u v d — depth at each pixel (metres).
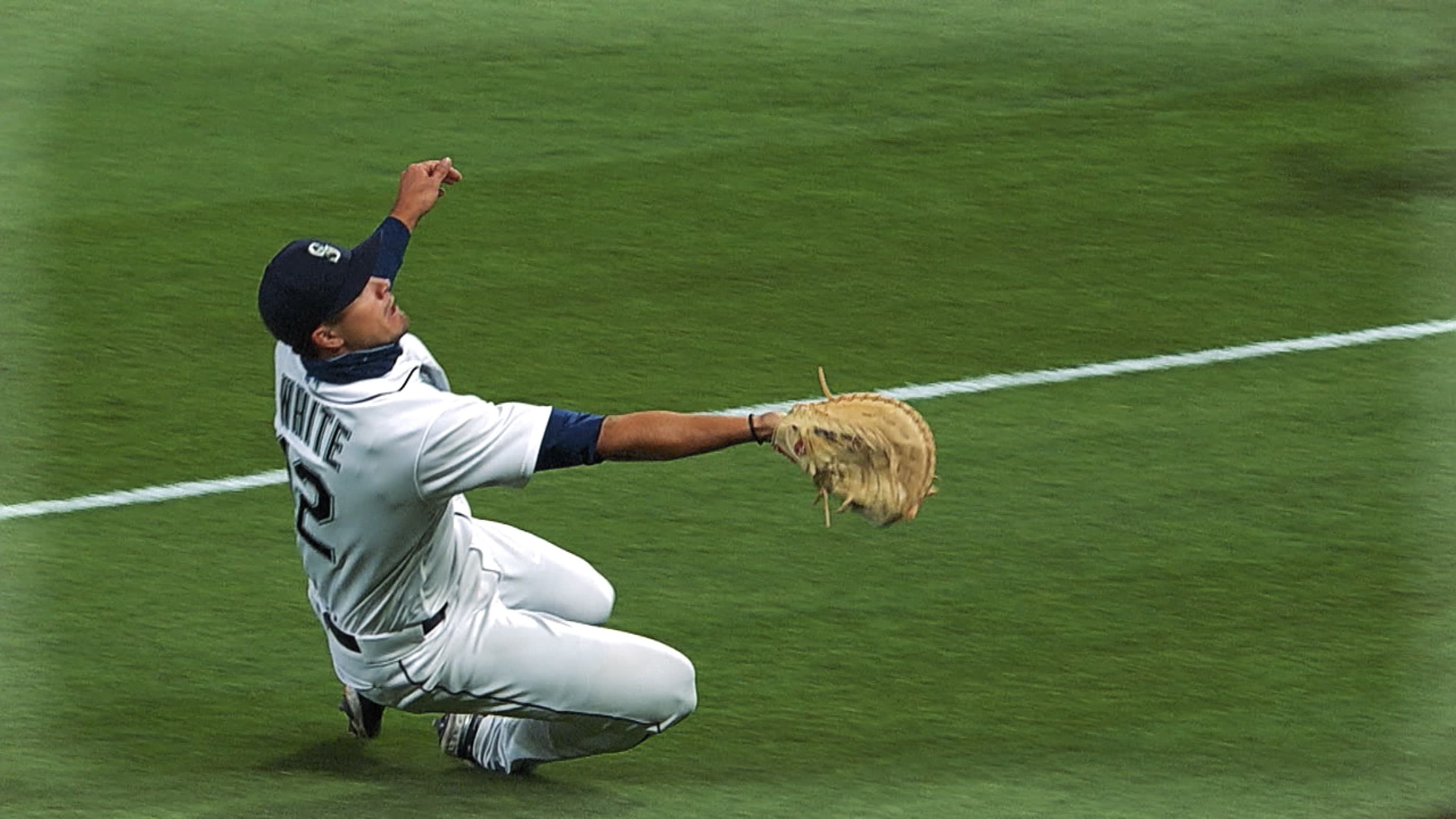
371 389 16.72
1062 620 22.98
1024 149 36.28
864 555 24.30
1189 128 37.09
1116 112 37.81
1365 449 26.64
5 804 19.41
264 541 24.64
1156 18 42.19
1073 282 31.45
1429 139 36.59
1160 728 20.95
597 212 33.84
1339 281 31.41
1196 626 22.83
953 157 35.94
